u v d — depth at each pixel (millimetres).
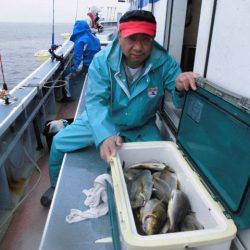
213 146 1099
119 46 1556
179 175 1329
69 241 1181
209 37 1202
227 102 974
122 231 833
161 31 2400
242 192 881
